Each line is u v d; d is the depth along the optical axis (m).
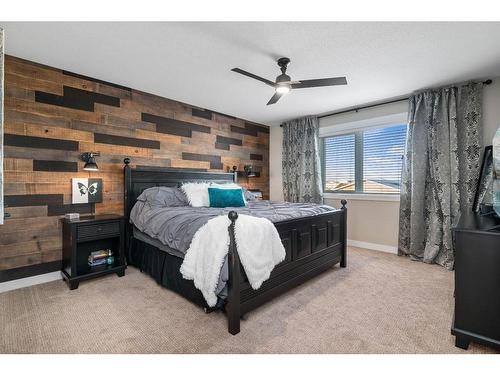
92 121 2.99
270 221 2.10
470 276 1.57
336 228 3.00
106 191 3.10
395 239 3.77
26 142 2.55
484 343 1.51
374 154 4.09
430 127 3.28
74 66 2.69
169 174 3.62
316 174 4.48
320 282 2.65
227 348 1.58
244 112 4.38
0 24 1.96
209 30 2.05
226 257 1.77
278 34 2.11
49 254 2.68
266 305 2.15
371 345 1.62
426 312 2.03
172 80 3.05
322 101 3.77
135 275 2.85
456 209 3.05
